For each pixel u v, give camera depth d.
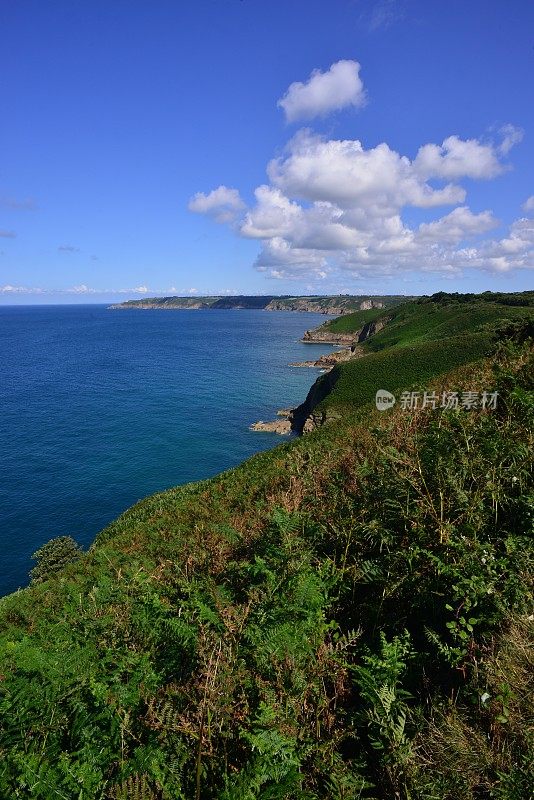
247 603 3.99
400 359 67.00
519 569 3.50
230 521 8.41
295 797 2.53
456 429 5.68
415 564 4.05
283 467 12.02
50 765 2.69
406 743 2.76
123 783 2.48
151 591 5.20
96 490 39.56
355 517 5.04
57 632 4.74
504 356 10.30
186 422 59.22
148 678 3.34
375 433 7.25
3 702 3.20
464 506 4.27
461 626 3.54
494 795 2.27
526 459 4.68
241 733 2.66
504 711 2.59
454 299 129.12
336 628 3.95
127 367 101.75
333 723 3.13
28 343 153.25
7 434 53.31
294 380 88.56
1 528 33.53
